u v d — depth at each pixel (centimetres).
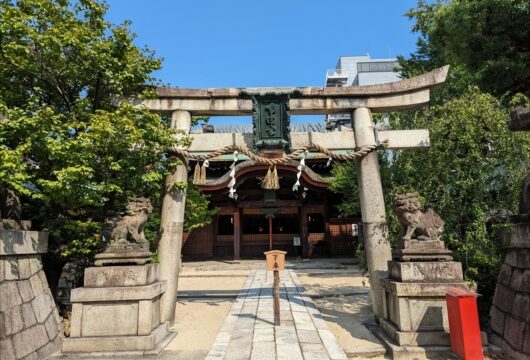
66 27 736
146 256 691
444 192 798
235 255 2402
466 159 781
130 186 830
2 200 636
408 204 671
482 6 935
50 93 843
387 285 677
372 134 845
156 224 1200
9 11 657
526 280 573
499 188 784
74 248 754
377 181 834
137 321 627
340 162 1945
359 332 735
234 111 884
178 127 864
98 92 850
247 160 2133
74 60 779
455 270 629
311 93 861
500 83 1055
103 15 825
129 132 723
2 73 743
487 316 721
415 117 942
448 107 823
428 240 655
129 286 636
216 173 2472
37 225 780
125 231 688
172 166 841
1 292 530
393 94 865
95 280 644
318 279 1566
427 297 616
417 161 874
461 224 798
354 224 2347
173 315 814
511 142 743
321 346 621
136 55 841
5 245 546
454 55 1120
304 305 973
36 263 658
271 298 1088
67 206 759
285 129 834
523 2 884
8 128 621
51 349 625
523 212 627
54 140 622
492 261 749
